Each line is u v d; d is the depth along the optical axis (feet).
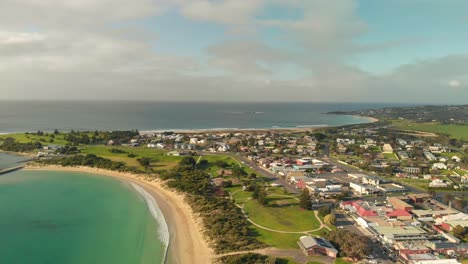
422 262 260.21
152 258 279.28
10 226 346.13
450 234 318.24
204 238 312.29
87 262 274.36
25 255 285.02
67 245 304.91
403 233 308.40
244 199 423.23
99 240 315.17
